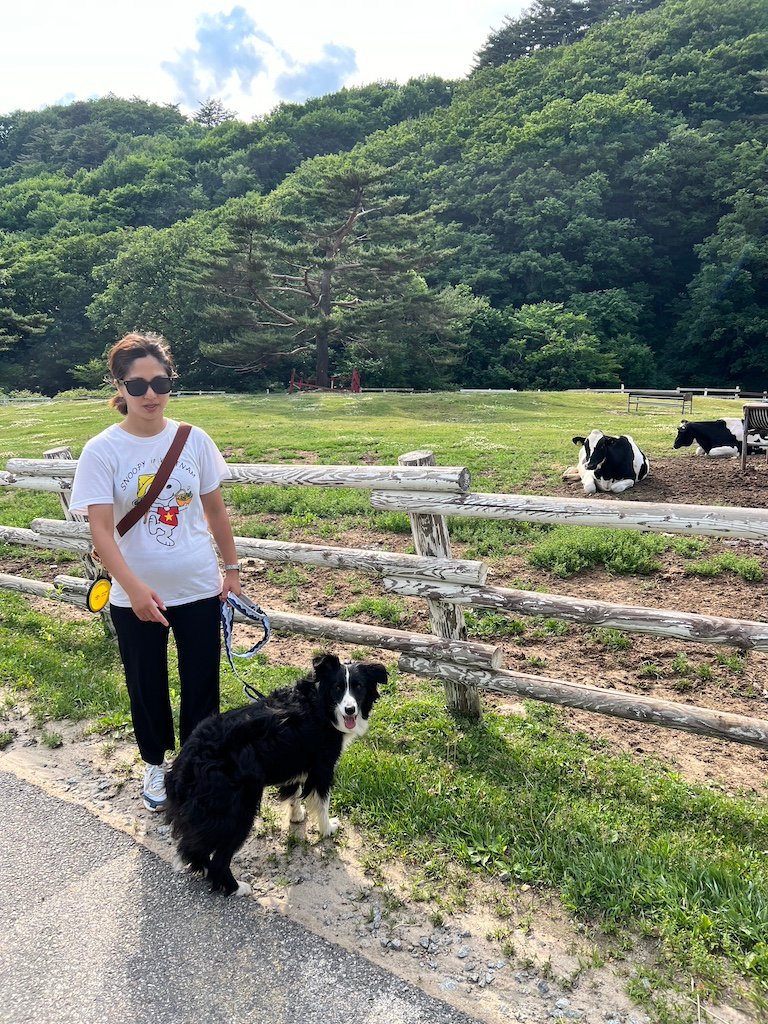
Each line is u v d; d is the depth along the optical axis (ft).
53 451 19.35
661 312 249.96
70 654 17.39
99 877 10.11
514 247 255.70
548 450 38.93
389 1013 7.92
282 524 26.89
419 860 10.23
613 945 8.70
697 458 34.40
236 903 9.58
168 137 450.71
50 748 13.41
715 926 8.79
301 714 10.28
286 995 8.17
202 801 9.20
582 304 224.53
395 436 50.16
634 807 11.12
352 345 153.99
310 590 20.93
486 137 307.17
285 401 104.22
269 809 11.54
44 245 246.68
